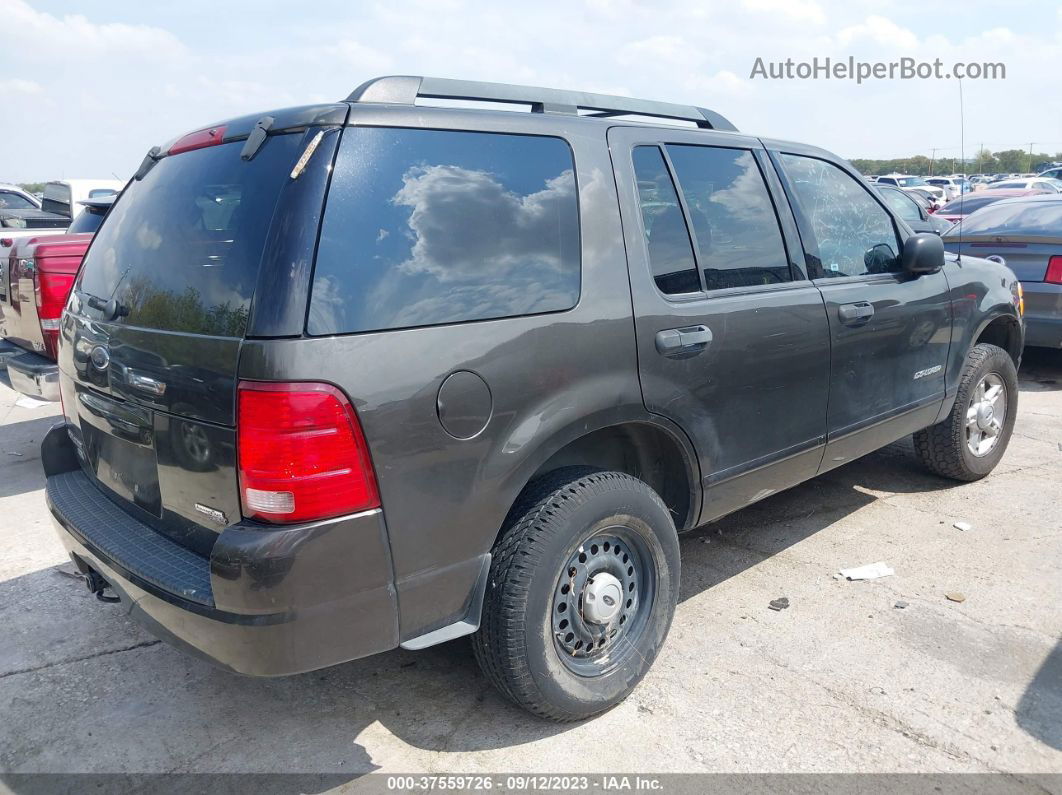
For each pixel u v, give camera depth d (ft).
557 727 8.89
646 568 9.35
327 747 8.64
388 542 7.11
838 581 12.09
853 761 8.25
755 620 11.01
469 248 7.75
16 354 17.66
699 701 9.27
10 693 9.66
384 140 7.49
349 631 7.07
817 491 15.78
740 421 10.21
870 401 12.42
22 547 13.74
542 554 8.00
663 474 10.13
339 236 6.98
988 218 25.84
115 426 8.48
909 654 10.12
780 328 10.53
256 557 6.55
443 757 8.44
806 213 11.65
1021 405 21.86
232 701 9.49
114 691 9.70
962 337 14.37
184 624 7.14
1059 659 9.96
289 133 7.39
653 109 10.45
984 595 11.56
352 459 6.80
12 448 19.65
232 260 7.14
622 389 8.69
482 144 8.17
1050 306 22.49
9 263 17.46
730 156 10.77
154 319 7.81
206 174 8.07
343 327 6.82
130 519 8.49
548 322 8.07
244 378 6.67
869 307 11.99
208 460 7.12
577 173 8.82
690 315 9.41
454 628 7.80
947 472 15.51
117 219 9.59
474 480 7.58
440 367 7.26
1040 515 14.35
